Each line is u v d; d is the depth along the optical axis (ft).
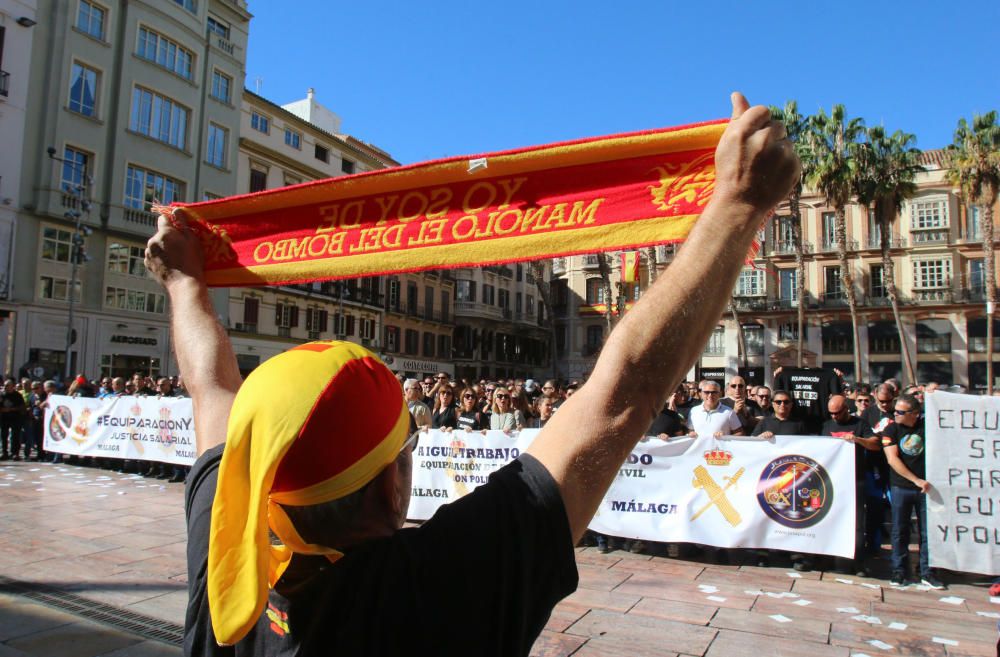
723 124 4.49
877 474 22.34
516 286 164.14
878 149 92.12
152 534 23.30
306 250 5.80
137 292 86.17
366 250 5.57
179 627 15.21
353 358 2.95
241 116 101.86
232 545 2.67
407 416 3.11
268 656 2.80
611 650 13.96
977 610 16.74
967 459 18.93
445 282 147.54
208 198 94.89
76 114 79.00
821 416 28.73
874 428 22.61
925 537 19.02
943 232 120.26
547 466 2.85
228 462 2.75
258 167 104.58
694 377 134.21
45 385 42.83
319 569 2.88
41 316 75.66
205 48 94.84
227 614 2.55
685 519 21.58
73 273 73.56
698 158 4.57
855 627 15.37
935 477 19.03
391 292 131.54
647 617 15.97
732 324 132.46
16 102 73.82
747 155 3.04
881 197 93.91
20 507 27.53
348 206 5.71
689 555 22.21
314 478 2.71
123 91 83.61
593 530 22.90
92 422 38.63
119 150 83.25
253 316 102.01
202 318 4.83
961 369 116.88
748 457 21.12
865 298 123.85
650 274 69.77
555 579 2.73
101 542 22.17
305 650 2.63
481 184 5.23
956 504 18.84
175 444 34.88
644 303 3.06
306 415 2.66
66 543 21.94
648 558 21.95
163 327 88.84
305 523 2.81
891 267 97.55
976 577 19.79
